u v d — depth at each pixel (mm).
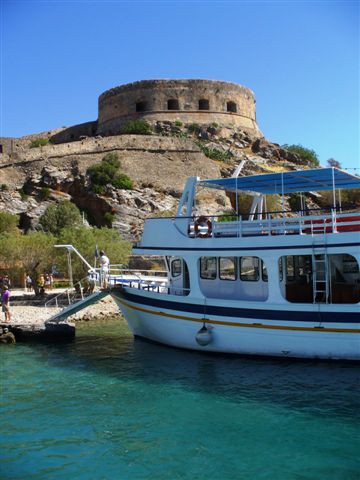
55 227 58281
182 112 86250
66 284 40250
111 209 63094
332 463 9945
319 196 55781
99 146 71625
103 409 13109
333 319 15492
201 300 17703
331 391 13906
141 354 19000
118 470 9836
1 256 34500
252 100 93875
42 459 10352
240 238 17406
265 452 10453
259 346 16656
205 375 15781
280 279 17719
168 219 19344
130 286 21047
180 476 9547
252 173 70188
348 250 15766
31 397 14195
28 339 22859
